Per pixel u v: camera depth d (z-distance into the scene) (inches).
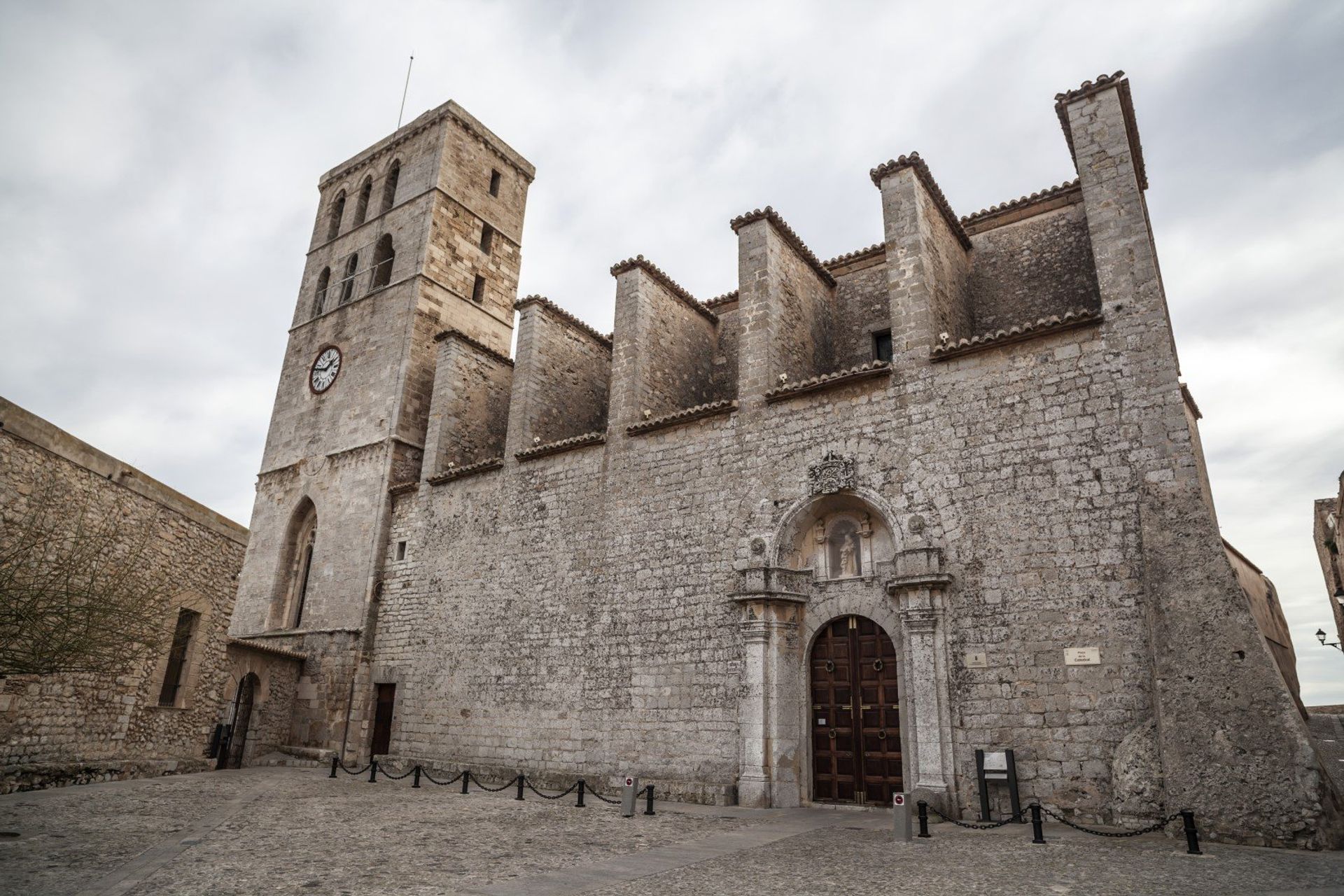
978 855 402.0
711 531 738.8
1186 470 530.3
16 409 512.7
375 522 1047.6
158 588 550.3
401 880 341.7
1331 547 1184.8
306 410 1241.4
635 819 552.7
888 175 736.3
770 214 807.1
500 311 1347.2
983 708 561.3
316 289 1378.0
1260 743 437.1
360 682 964.0
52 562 493.7
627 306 893.2
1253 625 468.4
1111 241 607.8
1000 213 834.8
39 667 429.4
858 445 678.5
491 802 643.5
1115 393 572.7
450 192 1299.2
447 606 934.4
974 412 628.7
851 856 404.2
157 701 721.6
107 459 603.2
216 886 321.4
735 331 997.8
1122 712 513.3
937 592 598.9
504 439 1149.7
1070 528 563.5
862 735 634.2
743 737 654.5
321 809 571.2
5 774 553.9
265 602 1136.2
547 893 319.0
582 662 786.8
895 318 692.7
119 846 399.9
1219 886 320.8
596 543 817.5
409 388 1138.7
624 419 842.2
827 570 685.9
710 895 315.6
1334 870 348.8
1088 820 504.1
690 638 719.7
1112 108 639.8
